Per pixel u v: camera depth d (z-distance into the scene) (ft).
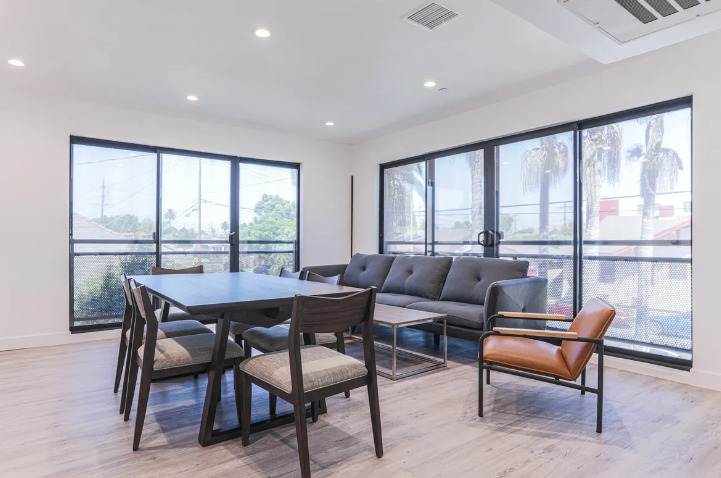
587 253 12.39
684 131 10.53
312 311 5.73
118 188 15.14
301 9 8.32
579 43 7.76
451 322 11.67
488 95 13.58
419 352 12.93
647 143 11.19
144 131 15.29
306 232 19.27
